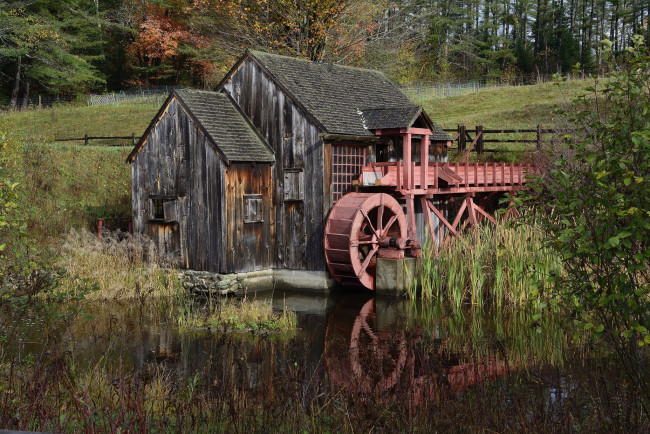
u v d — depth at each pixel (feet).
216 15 116.37
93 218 75.61
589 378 25.07
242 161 56.95
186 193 59.16
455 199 82.89
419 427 20.59
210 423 20.33
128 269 57.16
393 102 72.64
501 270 48.60
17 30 137.90
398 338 38.47
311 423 20.76
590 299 16.72
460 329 40.50
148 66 165.07
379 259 57.26
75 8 162.09
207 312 45.88
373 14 115.34
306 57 104.99
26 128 121.39
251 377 28.73
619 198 15.25
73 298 29.37
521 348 33.83
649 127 15.55
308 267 59.00
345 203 57.06
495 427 20.03
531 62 233.96
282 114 60.29
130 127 119.65
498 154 95.71
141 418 17.03
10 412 16.78
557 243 16.83
